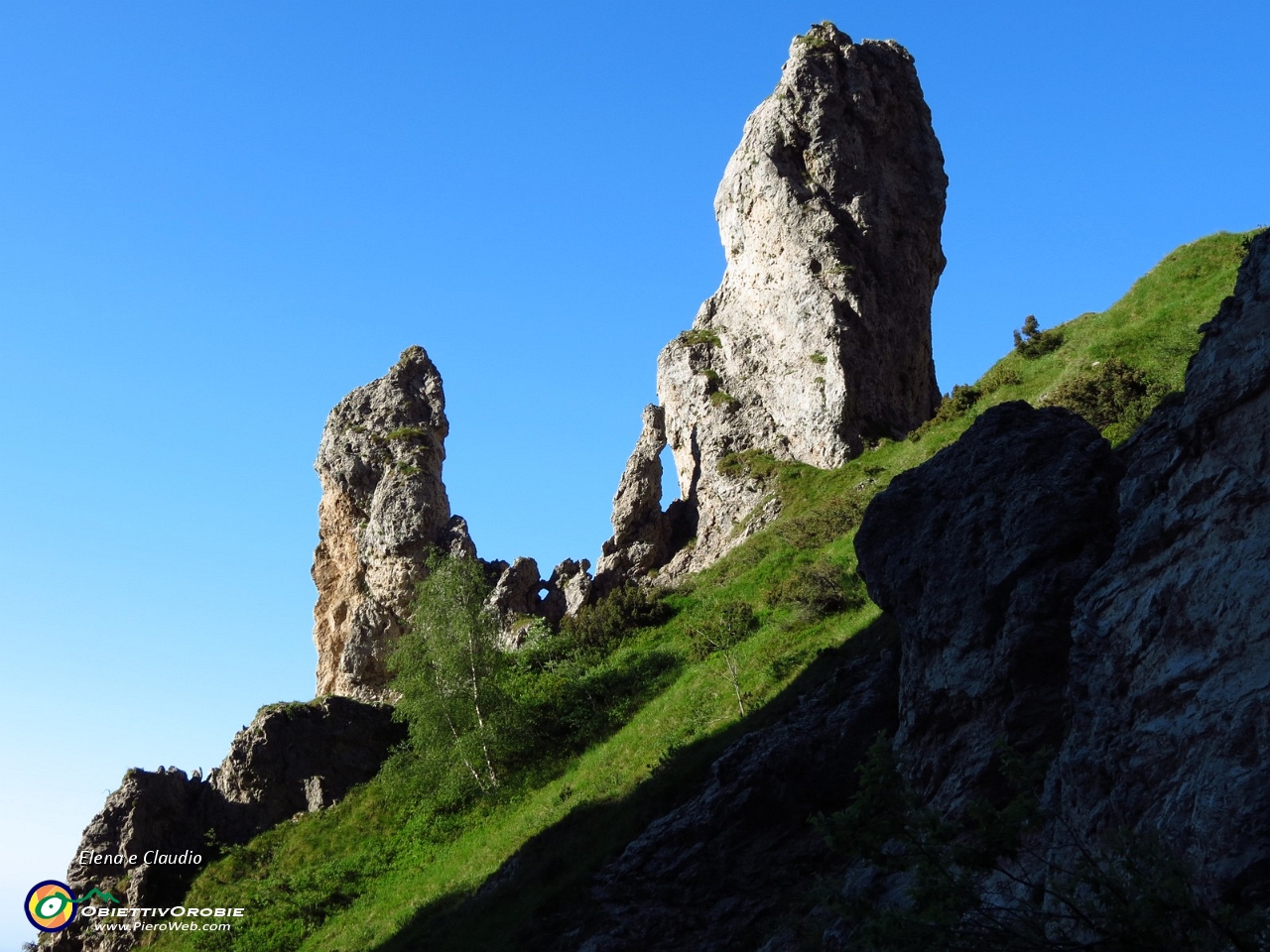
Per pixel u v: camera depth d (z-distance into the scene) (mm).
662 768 34875
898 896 19672
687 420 64500
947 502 23266
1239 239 53875
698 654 45281
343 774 50906
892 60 68438
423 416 67188
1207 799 13578
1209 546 16000
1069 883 12188
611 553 60125
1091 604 17781
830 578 42469
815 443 58969
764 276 64562
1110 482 21031
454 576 50500
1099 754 16047
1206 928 11672
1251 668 14320
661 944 25719
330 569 65500
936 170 67062
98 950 46625
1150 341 48125
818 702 29297
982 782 19484
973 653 20859
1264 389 16219
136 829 49531
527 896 31312
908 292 62812
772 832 26641
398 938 35469
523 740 45094
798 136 65438
